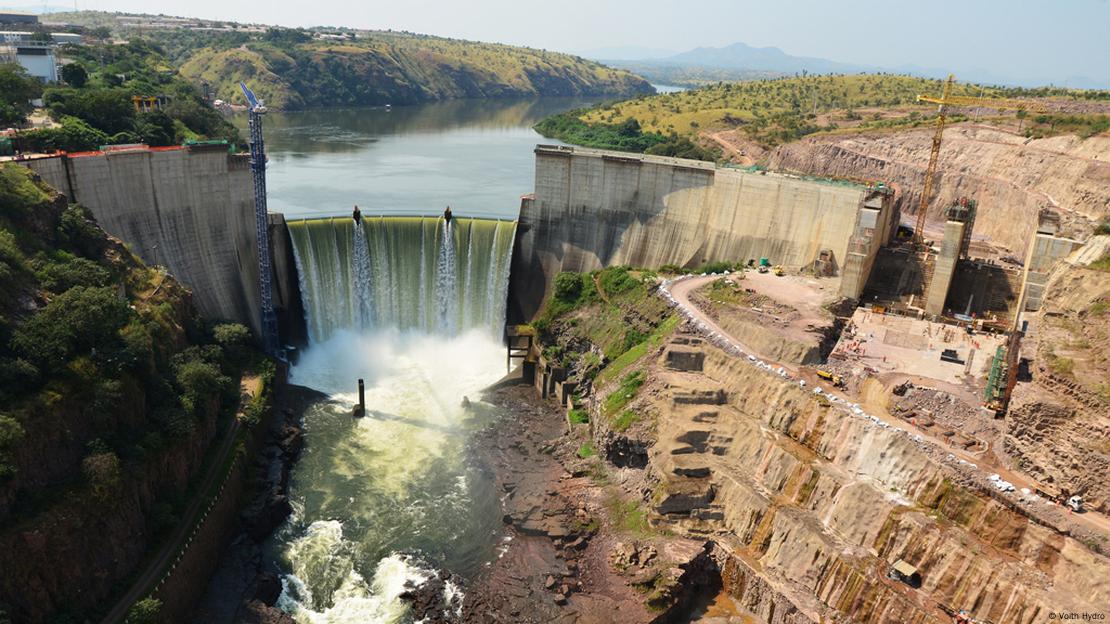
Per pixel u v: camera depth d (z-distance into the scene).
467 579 88.62
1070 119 181.50
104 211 114.50
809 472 88.19
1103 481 73.25
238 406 107.88
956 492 78.19
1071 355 85.81
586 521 96.69
